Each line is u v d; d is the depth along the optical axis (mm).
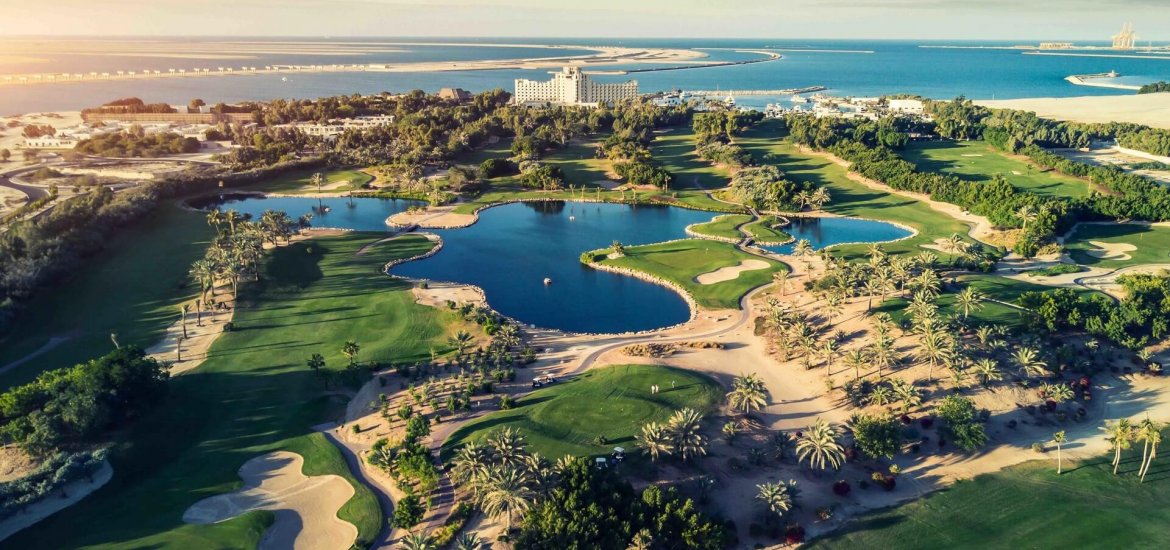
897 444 112938
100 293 184250
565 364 148750
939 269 191750
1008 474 112125
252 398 134750
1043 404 129000
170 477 111000
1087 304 153625
